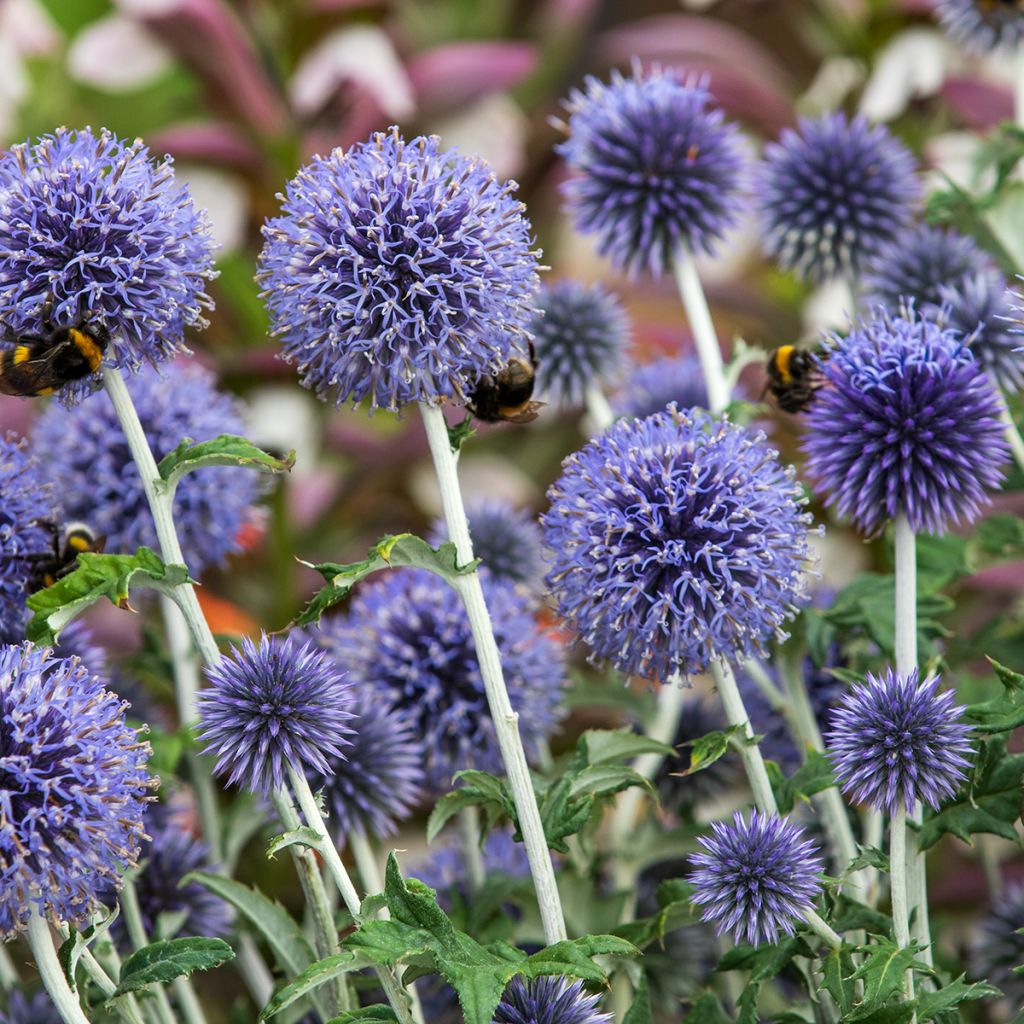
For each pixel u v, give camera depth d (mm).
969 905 789
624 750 626
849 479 637
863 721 605
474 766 688
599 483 620
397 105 984
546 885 605
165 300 611
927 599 665
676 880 634
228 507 707
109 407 701
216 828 691
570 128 740
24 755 583
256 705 604
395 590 695
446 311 605
